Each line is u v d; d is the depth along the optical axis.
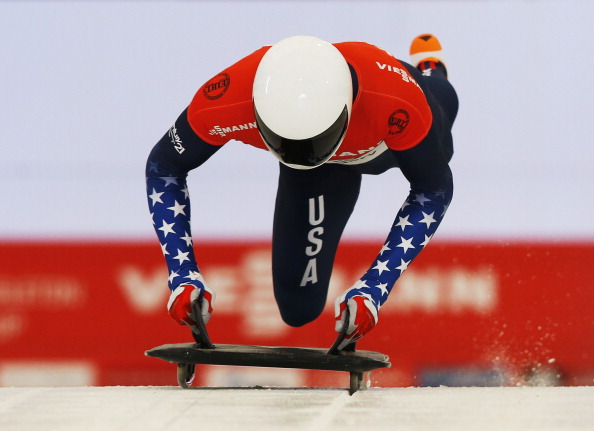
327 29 23.41
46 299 19.36
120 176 21.62
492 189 21.39
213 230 20.42
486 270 19.69
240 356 11.80
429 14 23.42
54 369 18.98
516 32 23.17
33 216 20.62
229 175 21.61
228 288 19.31
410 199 12.67
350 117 11.55
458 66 22.88
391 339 18.94
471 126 22.22
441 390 12.06
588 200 21.22
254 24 23.36
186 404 10.15
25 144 21.91
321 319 19.05
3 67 22.53
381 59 12.11
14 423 9.10
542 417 9.50
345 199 14.58
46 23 23.00
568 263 19.91
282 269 14.77
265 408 9.90
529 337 19.06
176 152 12.62
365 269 19.91
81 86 22.50
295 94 10.72
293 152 10.99
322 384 18.56
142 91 22.55
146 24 23.12
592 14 23.20
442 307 19.20
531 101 22.52
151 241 20.16
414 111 11.90
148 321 19.28
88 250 19.84
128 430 8.70
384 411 9.79
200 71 22.88
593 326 19.27
